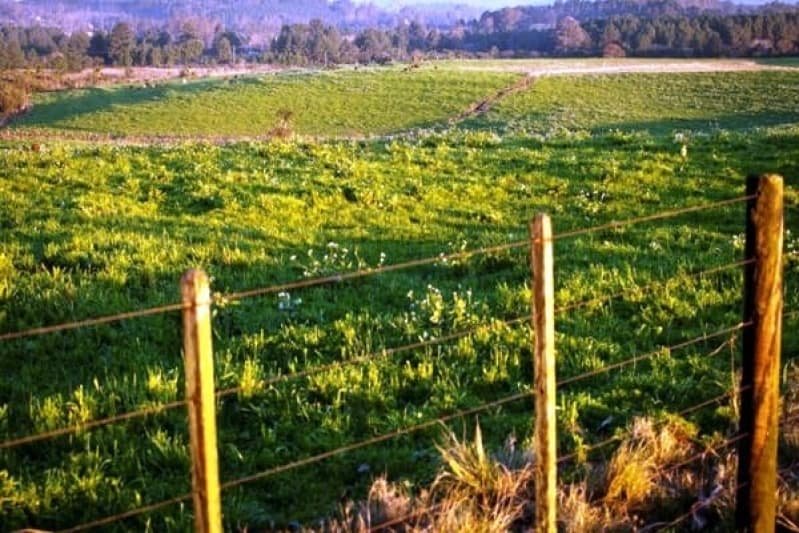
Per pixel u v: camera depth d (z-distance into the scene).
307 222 13.82
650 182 16.84
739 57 149.62
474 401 7.54
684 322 9.70
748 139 20.50
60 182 15.49
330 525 5.57
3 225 12.60
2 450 6.46
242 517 5.77
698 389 7.86
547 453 5.14
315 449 6.73
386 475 6.31
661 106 80.06
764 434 5.64
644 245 12.91
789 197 15.42
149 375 7.61
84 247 11.35
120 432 6.76
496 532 5.47
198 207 14.30
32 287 9.75
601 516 5.86
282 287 5.45
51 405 6.99
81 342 8.54
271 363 8.18
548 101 86.31
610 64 132.00
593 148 20.03
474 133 22.41
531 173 17.36
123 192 14.95
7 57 157.62
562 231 13.77
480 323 9.27
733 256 11.95
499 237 13.07
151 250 11.41
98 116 90.19
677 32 170.25
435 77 106.31
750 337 5.58
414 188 16.08
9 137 72.12
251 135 75.62
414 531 5.38
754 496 5.68
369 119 82.12
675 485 6.30
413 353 8.55
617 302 10.19
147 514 5.77
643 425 6.83
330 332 8.93
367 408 7.46
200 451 4.05
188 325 3.95
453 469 6.06
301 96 95.81
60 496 5.93
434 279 11.26
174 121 84.69
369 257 12.02
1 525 5.62
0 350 8.30
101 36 194.88
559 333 9.11
